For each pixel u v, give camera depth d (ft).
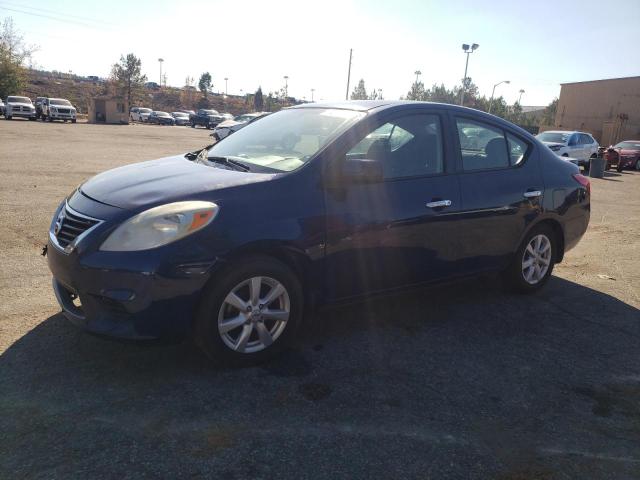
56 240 11.10
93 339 12.09
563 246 17.71
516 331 14.42
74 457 8.30
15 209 24.91
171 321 10.31
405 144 13.61
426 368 12.00
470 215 14.47
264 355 11.54
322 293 12.25
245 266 10.85
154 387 10.41
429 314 15.26
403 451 9.00
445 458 8.91
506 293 17.42
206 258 10.32
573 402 10.99
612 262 22.22
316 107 14.76
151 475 8.01
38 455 8.30
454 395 10.92
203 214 10.41
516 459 9.06
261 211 11.00
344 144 12.37
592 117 167.02
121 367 11.06
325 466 8.48
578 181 17.79
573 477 8.71
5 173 36.68
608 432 10.03
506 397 11.00
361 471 8.43
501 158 15.80
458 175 14.40
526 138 16.71
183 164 13.32
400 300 16.25
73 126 119.24
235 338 11.35
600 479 8.73
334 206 11.95
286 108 16.03
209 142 91.15
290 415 9.80
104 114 154.51
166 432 9.05
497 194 15.14
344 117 13.32
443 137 14.37
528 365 12.48
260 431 9.26
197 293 10.39
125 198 10.84
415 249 13.46
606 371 12.43
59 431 8.90
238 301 10.96
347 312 15.02
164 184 11.35
